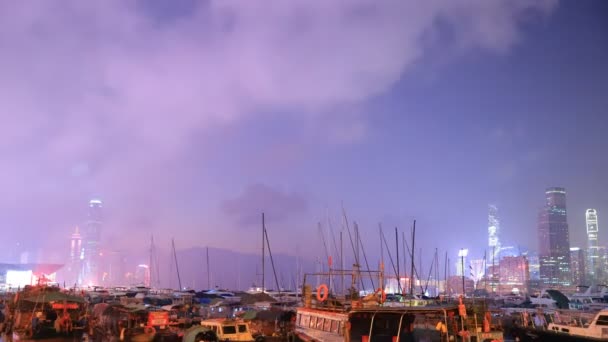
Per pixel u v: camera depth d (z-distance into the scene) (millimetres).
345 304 41000
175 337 47000
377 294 41312
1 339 52469
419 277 122188
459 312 33531
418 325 35562
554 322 54000
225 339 41156
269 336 49312
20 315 57031
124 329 47625
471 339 33031
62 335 54625
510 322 59344
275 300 83125
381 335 34438
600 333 43094
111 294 102438
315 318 40469
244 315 58562
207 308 79125
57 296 58031
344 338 34688
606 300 101875
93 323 58250
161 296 99438
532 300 97250
